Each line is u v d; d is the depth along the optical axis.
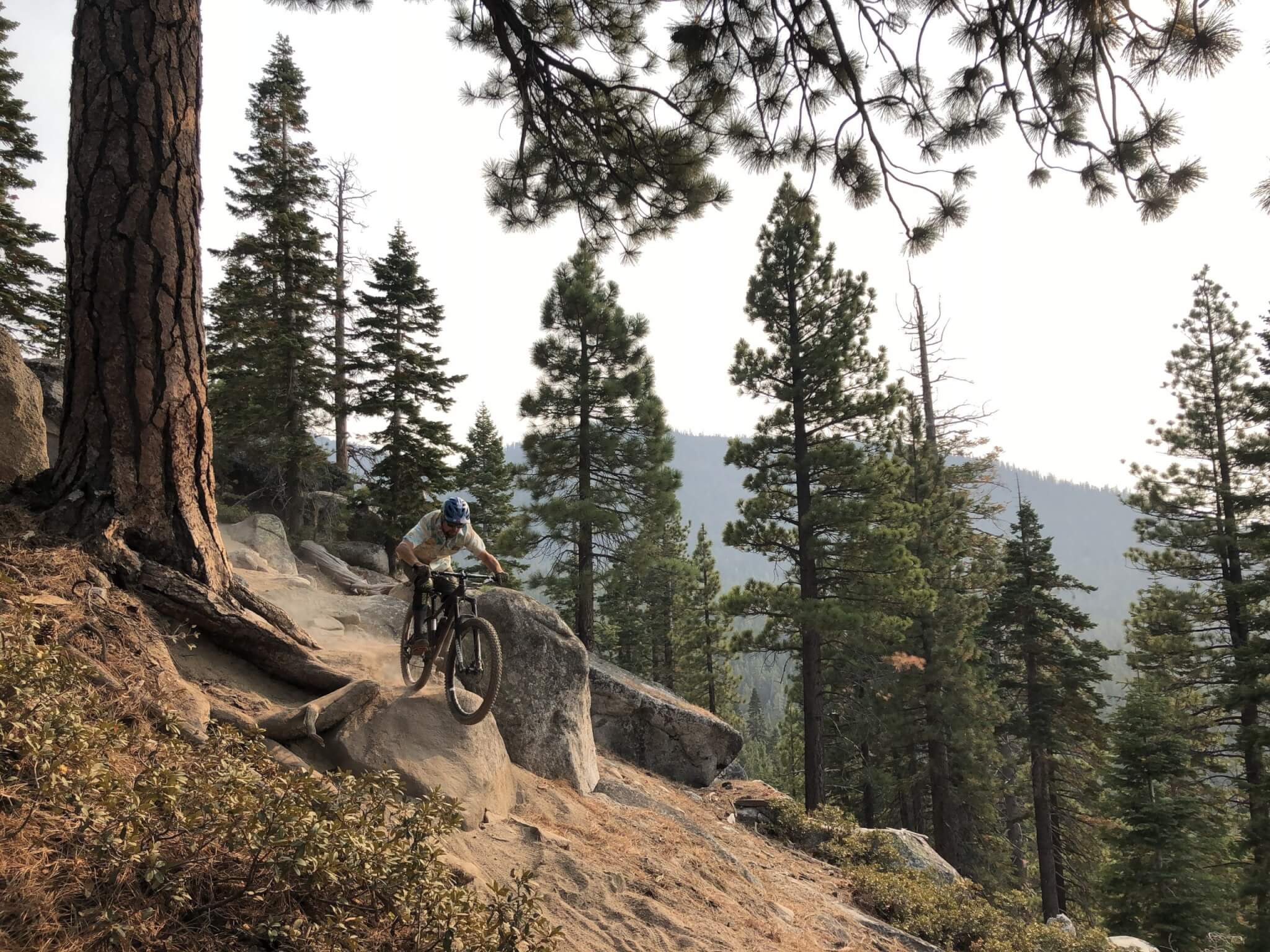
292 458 23.14
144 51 5.89
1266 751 21.83
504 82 9.39
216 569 5.86
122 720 4.05
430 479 24.83
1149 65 6.19
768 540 21.94
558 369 23.36
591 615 22.69
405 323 25.06
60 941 2.54
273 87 26.59
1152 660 25.30
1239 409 24.48
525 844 5.89
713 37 8.00
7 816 2.87
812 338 22.25
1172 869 20.50
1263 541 21.98
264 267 24.08
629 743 13.50
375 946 3.31
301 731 5.27
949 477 32.56
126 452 5.57
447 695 6.16
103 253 5.70
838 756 30.06
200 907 2.99
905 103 7.86
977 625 27.84
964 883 12.30
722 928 6.21
